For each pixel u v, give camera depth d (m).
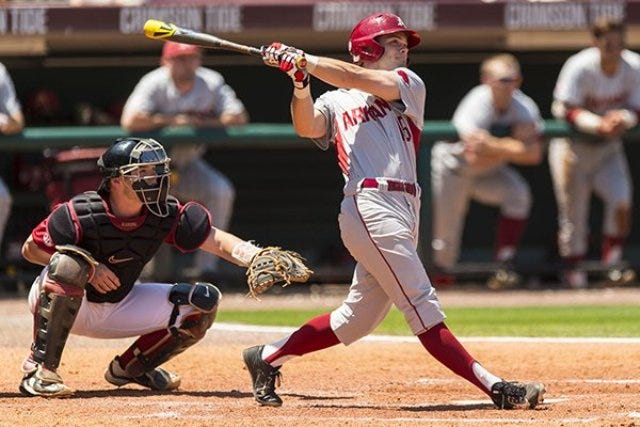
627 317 39.44
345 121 21.86
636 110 49.31
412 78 21.61
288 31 52.44
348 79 21.12
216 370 27.75
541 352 30.20
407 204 21.61
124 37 54.31
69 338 33.31
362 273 21.97
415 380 26.16
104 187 22.94
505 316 40.31
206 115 48.09
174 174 48.12
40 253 23.28
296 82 21.14
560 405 21.95
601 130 48.38
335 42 55.59
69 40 55.12
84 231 22.91
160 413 21.16
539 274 50.50
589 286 50.88
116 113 56.97
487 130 48.41
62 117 56.66
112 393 24.16
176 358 29.33
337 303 45.84
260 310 42.97
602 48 48.56
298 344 22.09
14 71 56.81
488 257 58.59
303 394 24.00
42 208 51.53
